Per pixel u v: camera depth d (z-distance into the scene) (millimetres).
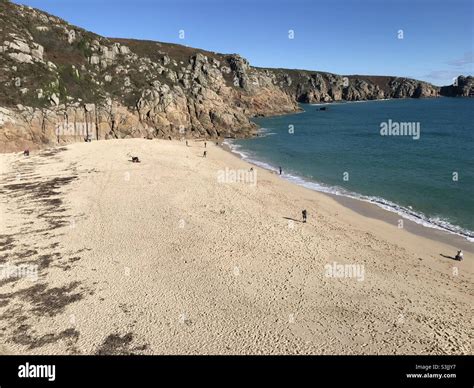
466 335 19844
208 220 34969
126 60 95125
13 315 21766
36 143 65438
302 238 31750
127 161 55094
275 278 25406
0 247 29531
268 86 163500
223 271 26234
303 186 49625
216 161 62594
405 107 189250
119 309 22250
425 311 21922
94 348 19234
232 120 100250
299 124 123938
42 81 70562
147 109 85938
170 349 19156
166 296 23484
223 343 19547
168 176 48656
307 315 21656
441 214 38562
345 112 167125
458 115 142250
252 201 41031
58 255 28375
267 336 20016
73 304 22719
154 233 32031
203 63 125625
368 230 34375
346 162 64125
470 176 51875
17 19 79625
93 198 39969
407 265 27547
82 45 87062
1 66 67750
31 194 41125
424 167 58156
